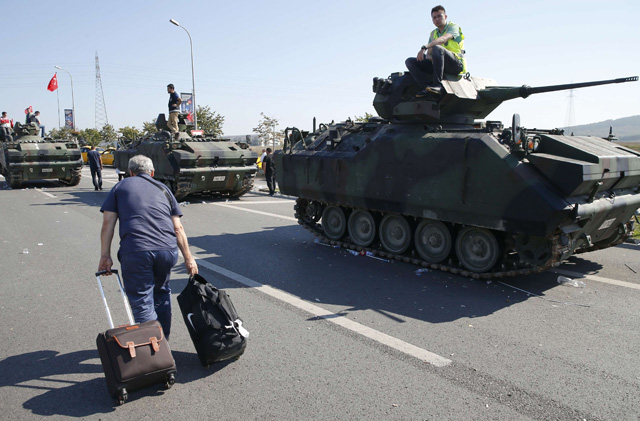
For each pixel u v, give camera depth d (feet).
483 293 22.91
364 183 29.53
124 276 14.39
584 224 22.71
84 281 24.59
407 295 22.58
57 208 50.96
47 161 73.87
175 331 18.20
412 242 28.45
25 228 39.19
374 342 17.25
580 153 22.21
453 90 27.45
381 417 12.55
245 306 20.98
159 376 13.39
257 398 13.51
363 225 31.24
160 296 15.70
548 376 14.76
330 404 13.17
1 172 85.61
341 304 21.29
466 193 24.36
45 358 16.06
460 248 25.89
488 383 14.33
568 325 18.88
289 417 12.57
